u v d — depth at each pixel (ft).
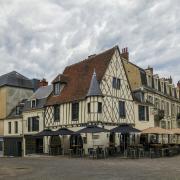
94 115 82.94
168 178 36.01
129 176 38.32
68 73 103.81
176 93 138.41
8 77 127.03
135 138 96.02
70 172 43.96
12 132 117.19
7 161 70.38
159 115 111.86
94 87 84.74
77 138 88.22
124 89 94.89
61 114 93.71
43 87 111.45
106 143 85.20
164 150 78.07
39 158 78.07
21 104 116.88
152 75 117.39
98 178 36.99
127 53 112.57
